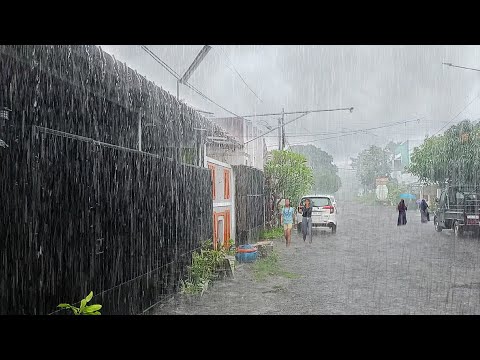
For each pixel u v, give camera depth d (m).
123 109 9.20
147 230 8.27
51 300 5.29
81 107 7.60
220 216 14.29
